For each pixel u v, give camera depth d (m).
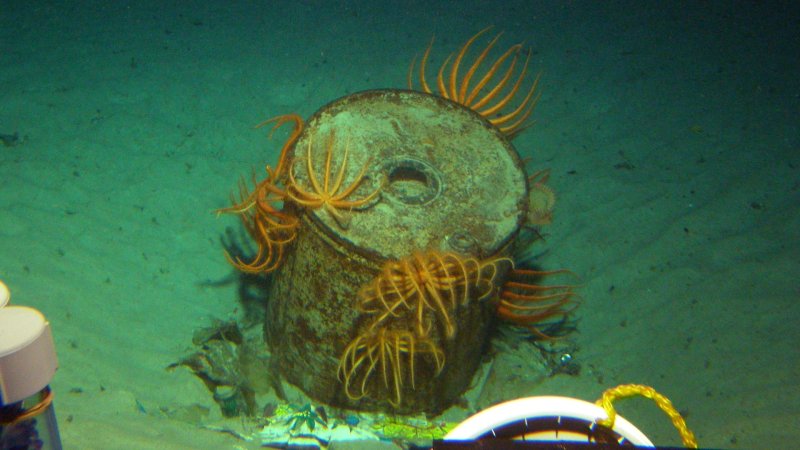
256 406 4.00
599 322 4.86
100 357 4.02
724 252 5.28
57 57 7.49
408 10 9.47
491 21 9.26
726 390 4.04
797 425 3.65
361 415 3.95
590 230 5.62
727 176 6.17
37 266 4.63
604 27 9.16
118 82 7.09
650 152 6.57
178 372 4.11
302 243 3.44
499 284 3.57
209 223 5.43
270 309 4.17
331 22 8.95
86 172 5.72
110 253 4.96
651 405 4.04
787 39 8.76
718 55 8.39
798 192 5.86
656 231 5.58
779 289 4.83
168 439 3.10
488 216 3.47
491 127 3.98
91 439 2.82
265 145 6.37
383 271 3.18
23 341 1.51
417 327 3.36
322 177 3.50
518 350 4.57
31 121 6.27
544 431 1.80
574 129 6.93
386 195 3.48
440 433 3.87
